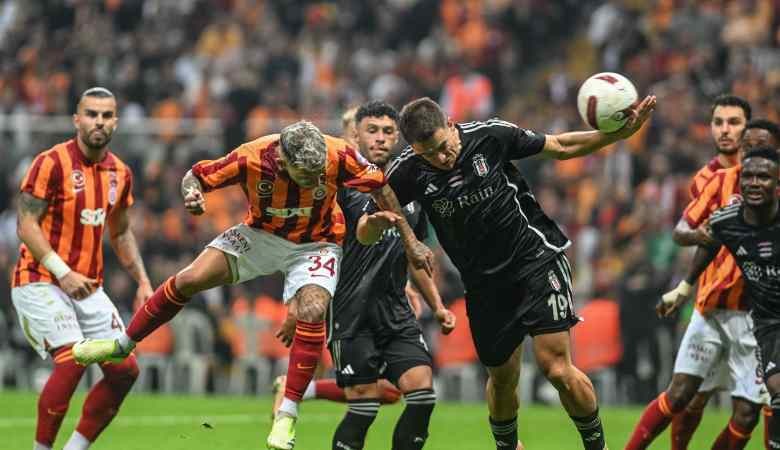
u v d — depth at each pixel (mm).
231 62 71688
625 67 64375
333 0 79562
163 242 57531
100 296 27859
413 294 28719
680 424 28938
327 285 23969
